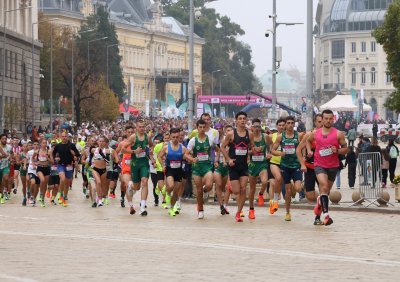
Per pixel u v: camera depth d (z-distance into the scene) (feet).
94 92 595.88
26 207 179.83
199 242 108.47
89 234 118.52
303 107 344.28
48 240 110.63
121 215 153.89
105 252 98.89
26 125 490.49
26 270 86.07
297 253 97.55
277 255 96.22
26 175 188.24
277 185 146.20
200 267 87.86
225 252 98.68
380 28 342.03
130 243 107.14
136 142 151.53
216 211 159.43
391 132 238.68
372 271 85.51
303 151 139.13
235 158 135.74
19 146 246.06
